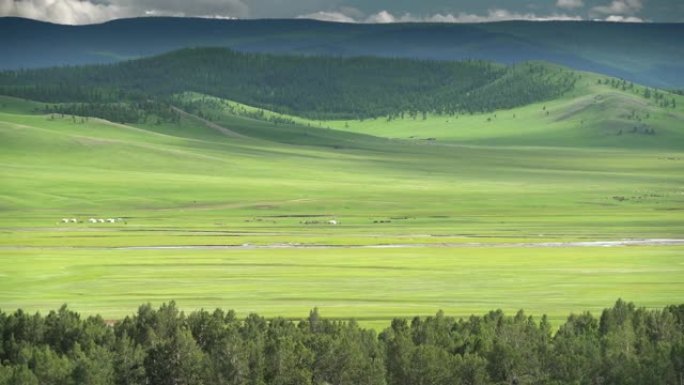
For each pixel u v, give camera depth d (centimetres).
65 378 14462
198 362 15100
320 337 15388
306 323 16875
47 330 16500
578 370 15038
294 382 14825
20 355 15212
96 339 16012
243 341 15462
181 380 15050
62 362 14662
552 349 15712
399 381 15212
